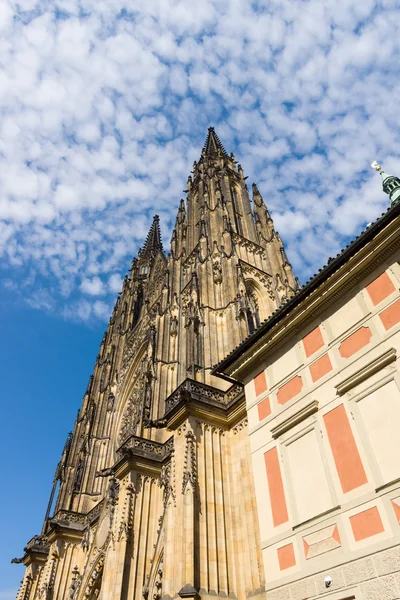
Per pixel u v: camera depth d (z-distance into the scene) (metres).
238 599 30.44
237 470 36.59
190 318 50.72
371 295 25.34
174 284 69.38
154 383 55.56
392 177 47.03
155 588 37.75
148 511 44.16
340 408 23.92
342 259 26.81
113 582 39.34
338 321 26.80
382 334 23.55
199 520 32.78
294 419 26.23
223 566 31.50
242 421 38.50
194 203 86.38
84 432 81.31
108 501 54.34
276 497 25.59
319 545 21.80
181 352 56.50
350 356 24.80
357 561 19.75
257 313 62.50
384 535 19.19
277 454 26.81
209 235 68.44
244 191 89.75
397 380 21.53
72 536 62.81
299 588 21.84
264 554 24.67
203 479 35.25
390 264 24.95
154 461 47.28
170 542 34.25
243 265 65.94
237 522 34.09
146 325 83.00
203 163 98.38
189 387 40.62
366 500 20.53
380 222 24.80
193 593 28.50
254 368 32.47
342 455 22.66
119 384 82.56
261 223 81.69
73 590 54.66
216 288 57.03
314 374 26.73
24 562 72.50
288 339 30.16
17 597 67.62
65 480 77.31
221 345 48.56
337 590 20.08
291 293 64.50
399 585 17.80
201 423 38.81
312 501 23.25
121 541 41.28
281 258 71.38
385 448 20.80
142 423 51.34
